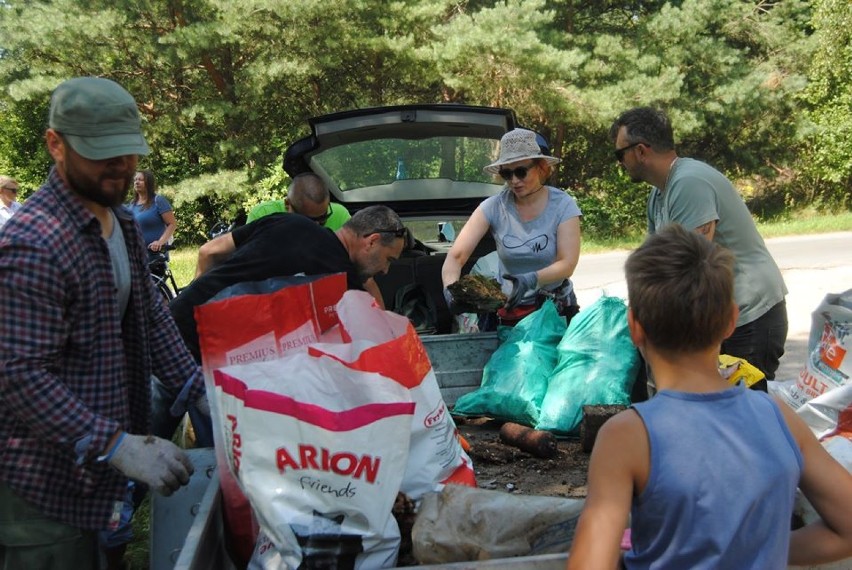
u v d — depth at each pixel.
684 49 21.39
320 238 3.65
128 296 2.65
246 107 20.23
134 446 2.28
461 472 2.54
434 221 6.28
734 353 3.90
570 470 3.70
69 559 2.51
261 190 20.50
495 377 4.43
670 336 1.73
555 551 2.12
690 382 1.75
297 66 19.02
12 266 2.23
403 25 19.94
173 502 2.76
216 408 2.42
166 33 19.39
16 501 2.43
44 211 2.32
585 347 4.33
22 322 2.24
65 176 2.36
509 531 2.18
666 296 1.71
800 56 22.62
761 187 25.12
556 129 21.97
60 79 19.47
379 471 2.05
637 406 1.73
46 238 2.28
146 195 9.44
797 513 2.22
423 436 2.41
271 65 18.95
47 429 2.26
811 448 1.78
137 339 2.69
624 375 4.25
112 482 2.51
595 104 19.38
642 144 3.79
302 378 2.10
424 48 18.97
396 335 2.53
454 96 21.66
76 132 2.26
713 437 1.66
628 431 1.69
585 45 21.50
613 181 21.92
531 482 3.55
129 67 20.84
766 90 21.62
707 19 21.47
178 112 21.23
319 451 2.03
